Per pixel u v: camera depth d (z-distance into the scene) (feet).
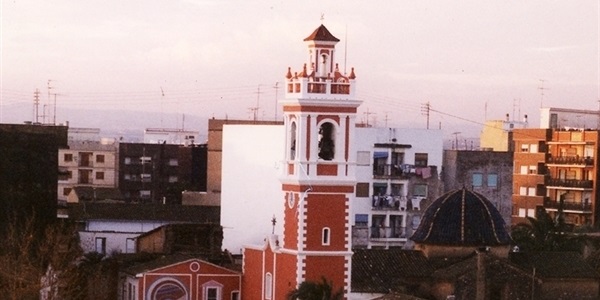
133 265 507.71
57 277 420.77
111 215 612.29
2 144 497.46
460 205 506.89
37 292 420.36
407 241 628.28
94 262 506.89
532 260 498.28
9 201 495.41
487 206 509.76
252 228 579.48
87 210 614.34
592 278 490.49
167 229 548.72
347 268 461.78
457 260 496.64
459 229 499.92
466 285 472.85
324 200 459.73
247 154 582.76
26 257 420.77
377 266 483.92
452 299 456.86
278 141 568.82
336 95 460.96
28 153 499.10
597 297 490.90
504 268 477.36
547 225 567.59
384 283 476.13
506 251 502.38
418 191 632.38
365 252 490.90
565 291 487.20
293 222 462.19
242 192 583.99
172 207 629.10
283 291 465.47
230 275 491.31
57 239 438.81
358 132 623.77
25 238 443.73
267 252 477.36
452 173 646.74
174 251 545.85
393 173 628.69
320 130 462.60
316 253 458.50
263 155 575.38
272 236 475.72
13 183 496.64
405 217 628.69
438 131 634.84
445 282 476.54
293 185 461.78
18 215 495.00
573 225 649.61
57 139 519.60
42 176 500.74
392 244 626.23
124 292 499.51
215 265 490.08
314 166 459.32
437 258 496.64
